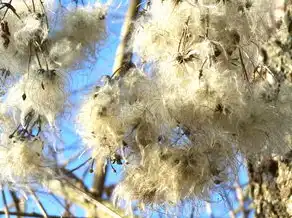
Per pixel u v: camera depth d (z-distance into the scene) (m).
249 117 0.77
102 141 0.80
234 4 0.79
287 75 0.89
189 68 0.77
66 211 1.27
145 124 0.78
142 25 0.82
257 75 0.80
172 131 0.78
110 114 0.80
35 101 0.84
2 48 0.84
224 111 0.76
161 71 0.78
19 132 0.86
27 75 0.84
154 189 0.79
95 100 0.81
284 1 0.92
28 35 0.84
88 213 1.23
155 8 0.81
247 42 0.79
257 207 0.97
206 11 0.78
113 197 0.82
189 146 0.78
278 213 0.94
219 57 0.77
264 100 0.79
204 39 0.78
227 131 0.77
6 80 0.86
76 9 0.87
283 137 0.80
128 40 0.88
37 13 0.84
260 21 0.81
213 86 0.76
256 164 0.95
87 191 1.25
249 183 0.99
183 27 0.78
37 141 0.86
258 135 0.78
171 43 0.79
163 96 0.77
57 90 0.84
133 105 0.79
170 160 0.78
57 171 1.06
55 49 0.84
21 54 0.84
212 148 0.77
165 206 0.81
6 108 0.86
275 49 0.91
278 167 0.95
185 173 0.77
